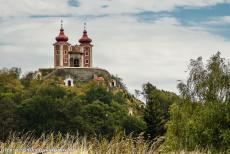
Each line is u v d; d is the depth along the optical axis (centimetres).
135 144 2373
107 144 2317
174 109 6788
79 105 18062
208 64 6719
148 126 9550
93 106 18012
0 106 16325
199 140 5506
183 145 5506
